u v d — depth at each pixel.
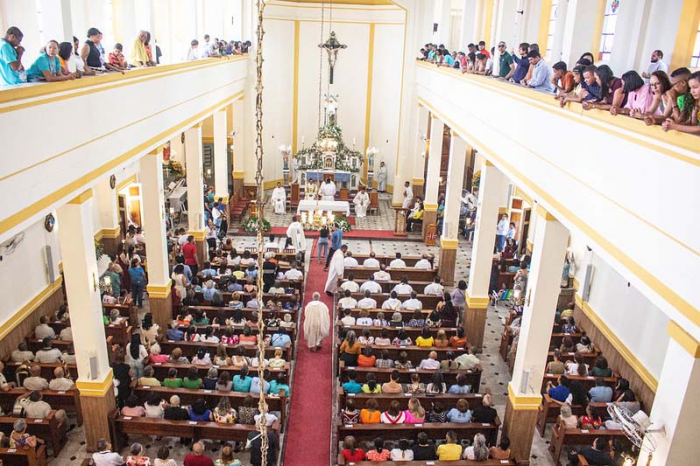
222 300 13.82
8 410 10.47
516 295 14.35
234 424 9.95
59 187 7.63
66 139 7.75
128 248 16.75
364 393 10.97
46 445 10.05
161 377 11.46
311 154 25.31
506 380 12.84
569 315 14.17
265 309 13.62
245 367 10.95
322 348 13.82
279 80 25.77
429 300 14.97
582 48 8.66
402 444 9.38
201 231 17.28
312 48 26.14
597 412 10.59
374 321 13.48
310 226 17.88
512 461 9.45
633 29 9.39
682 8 8.82
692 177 4.95
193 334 12.40
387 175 27.06
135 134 10.57
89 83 8.41
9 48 6.72
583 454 9.41
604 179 6.64
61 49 7.71
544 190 8.62
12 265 12.13
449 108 15.99
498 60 11.96
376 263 17.00
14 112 6.35
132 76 10.26
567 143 7.72
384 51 25.67
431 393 10.94
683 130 5.07
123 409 10.12
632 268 6.00
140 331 13.69
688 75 5.23
